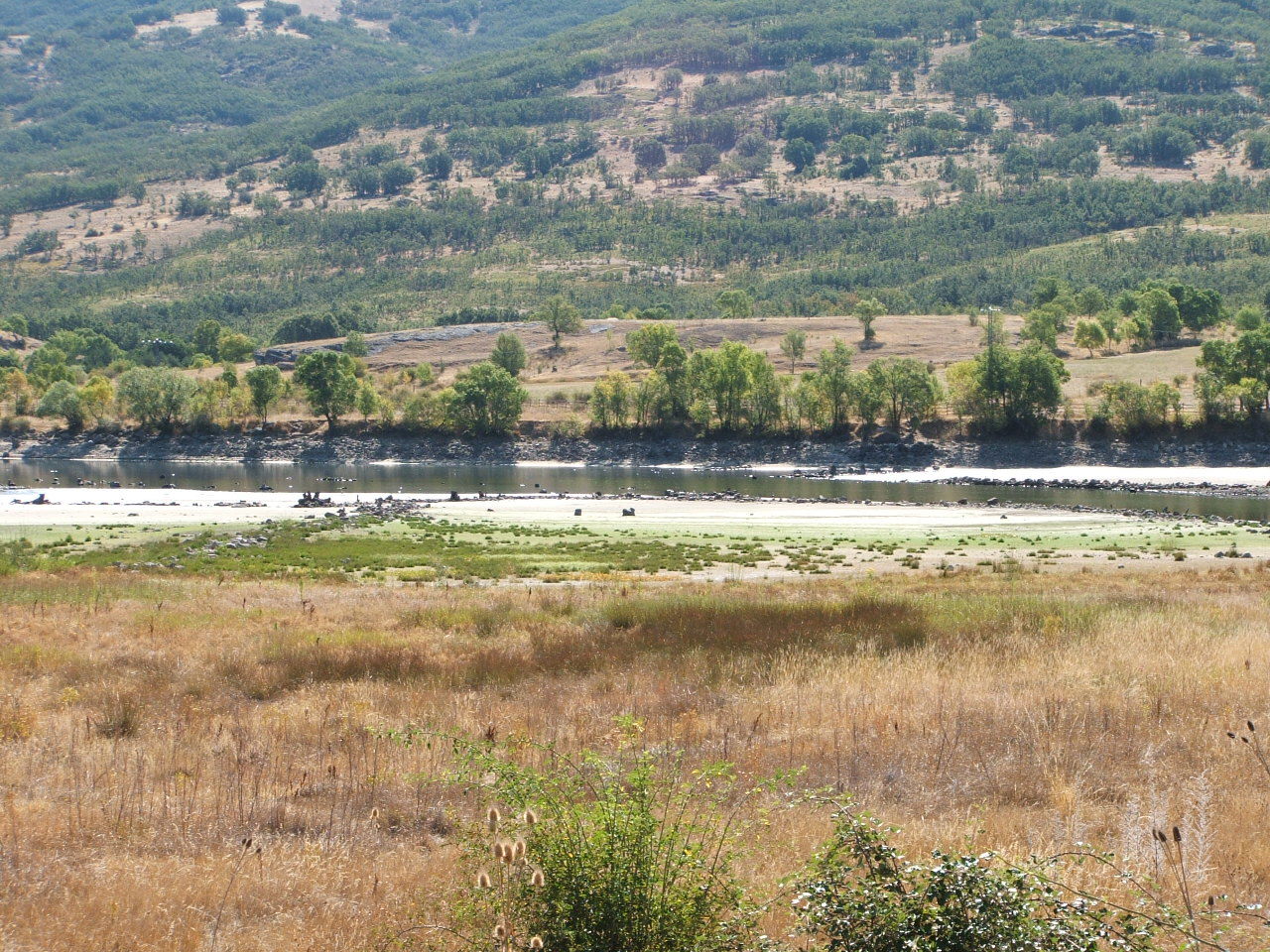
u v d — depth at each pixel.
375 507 86.88
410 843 13.26
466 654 26.45
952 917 8.89
